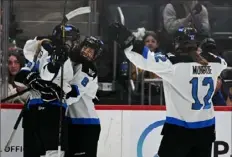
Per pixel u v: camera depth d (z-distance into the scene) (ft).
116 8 44.21
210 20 46.75
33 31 42.14
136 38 31.12
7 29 36.88
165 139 30.01
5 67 36.88
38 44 30.86
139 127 37.35
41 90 30.04
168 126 29.89
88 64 32.07
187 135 29.63
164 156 30.01
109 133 37.27
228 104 40.60
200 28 45.27
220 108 37.42
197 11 45.34
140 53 28.76
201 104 29.66
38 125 30.37
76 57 31.81
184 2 45.96
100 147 37.29
